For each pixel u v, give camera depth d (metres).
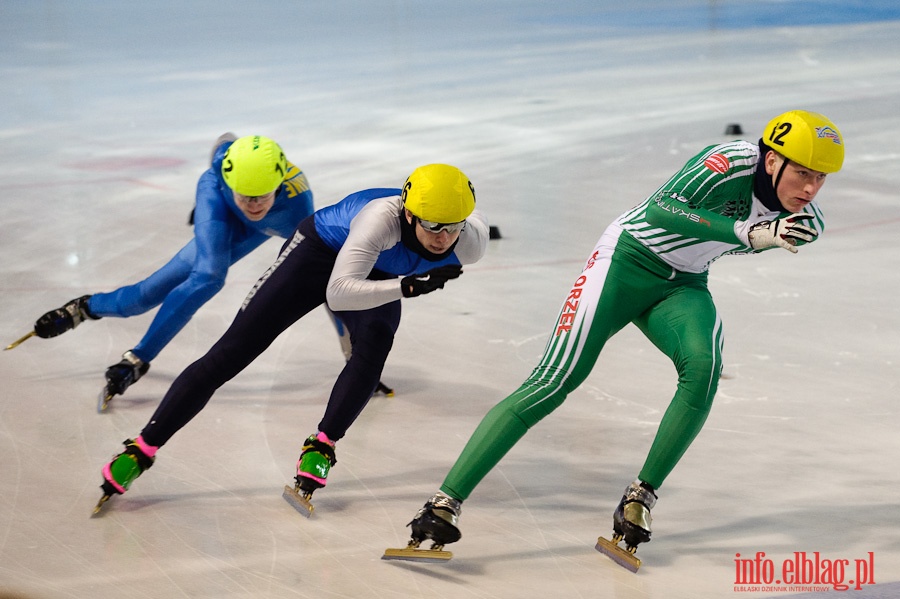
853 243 17.50
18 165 25.27
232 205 11.45
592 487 9.48
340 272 8.30
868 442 10.16
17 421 11.05
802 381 11.74
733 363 12.36
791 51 41.84
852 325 13.55
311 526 8.75
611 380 12.09
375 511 9.02
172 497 9.30
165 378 12.37
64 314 11.62
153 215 20.39
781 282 15.52
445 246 8.21
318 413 11.33
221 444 10.49
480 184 22.47
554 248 17.84
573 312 8.18
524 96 33.50
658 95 32.84
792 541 8.37
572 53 43.66
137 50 48.25
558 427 10.82
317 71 40.28
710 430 10.55
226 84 37.56
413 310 14.85
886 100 30.58
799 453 9.97
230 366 8.98
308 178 23.05
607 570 7.96
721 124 28.02
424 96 34.00
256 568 8.00
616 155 24.92
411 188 8.00
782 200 7.76
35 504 9.14
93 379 12.32
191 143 27.69
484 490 9.46
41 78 39.66
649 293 8.23
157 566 8.04
